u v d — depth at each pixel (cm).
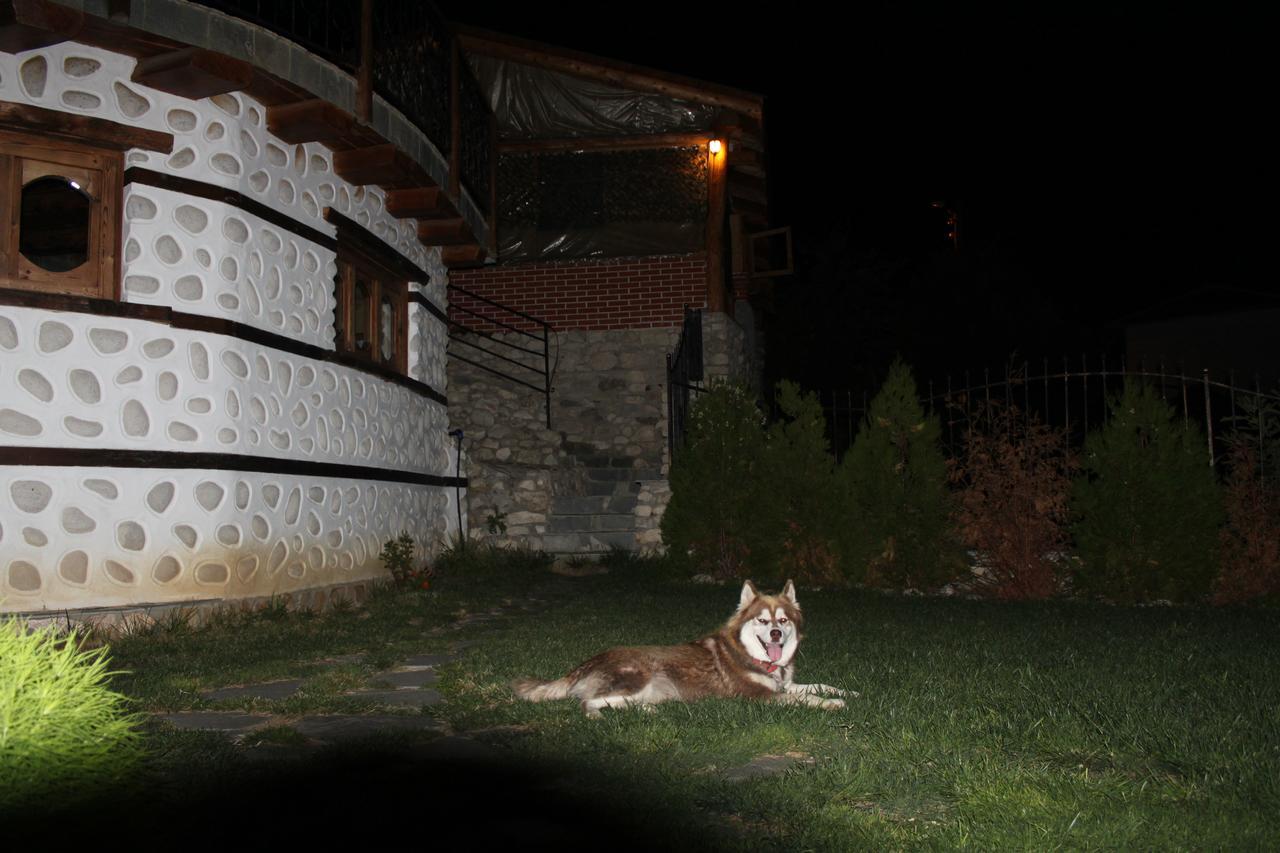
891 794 409
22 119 794
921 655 737
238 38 864
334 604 1045
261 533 941
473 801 408
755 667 601
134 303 845
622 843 362
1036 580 1192
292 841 365
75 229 1136
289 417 994
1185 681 629
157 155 869
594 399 1861
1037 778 419
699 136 1869
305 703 582
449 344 1898
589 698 568
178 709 579
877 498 1264
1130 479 1148
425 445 1360
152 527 848
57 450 796
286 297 993
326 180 1075
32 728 387
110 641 781
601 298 1883
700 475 1352
